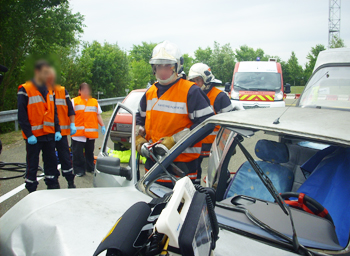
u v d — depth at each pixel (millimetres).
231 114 1940
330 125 1586
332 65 4605
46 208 1773
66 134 4105
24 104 3604
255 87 10414
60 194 2006
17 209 1856
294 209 1808
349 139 1421
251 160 1648
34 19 10680
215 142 2803
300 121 1665
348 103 4188
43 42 11266
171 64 2537
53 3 10891
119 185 2758
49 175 4008
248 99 10031
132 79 21844
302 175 2451
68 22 11484
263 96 10016
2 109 11680
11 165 5617
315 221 1704
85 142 5133
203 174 3340
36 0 10406
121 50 21031
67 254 1394
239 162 2469
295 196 1932
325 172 2121
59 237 1504
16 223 1727
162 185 2375
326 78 4586
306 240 1555
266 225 1624
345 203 1740
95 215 1713
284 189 2348
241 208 1827
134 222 1098
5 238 1673
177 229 941
